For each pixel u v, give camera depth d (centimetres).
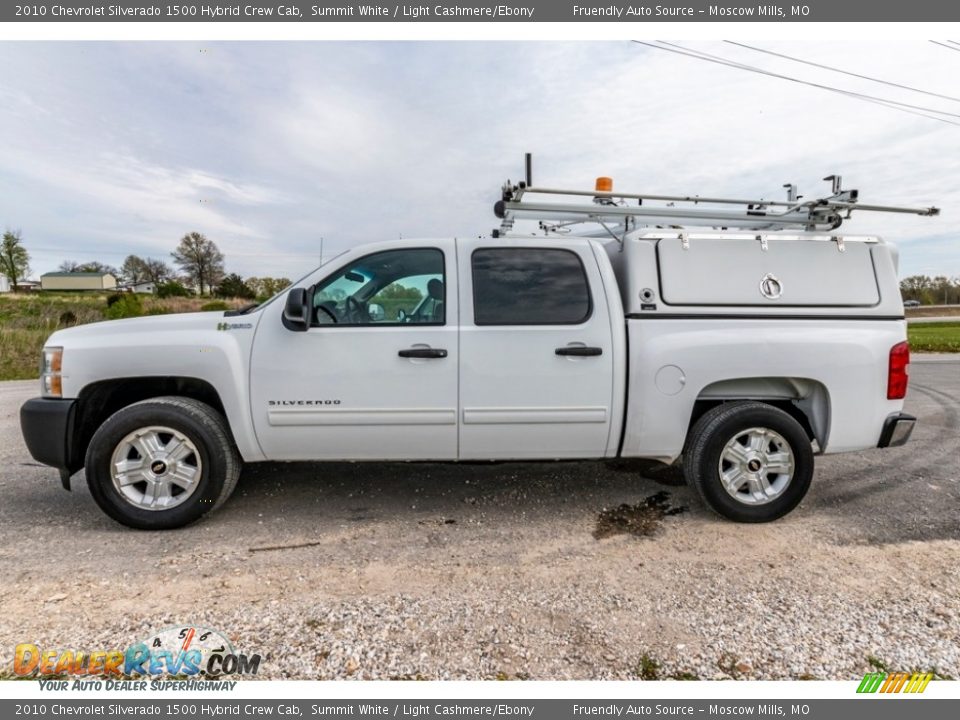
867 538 323
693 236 346
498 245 346
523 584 271
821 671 211
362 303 344
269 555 299
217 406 358
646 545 314
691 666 213
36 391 870
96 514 352
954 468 454
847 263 352
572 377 332
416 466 448
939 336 2288
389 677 207
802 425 370
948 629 235
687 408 338
